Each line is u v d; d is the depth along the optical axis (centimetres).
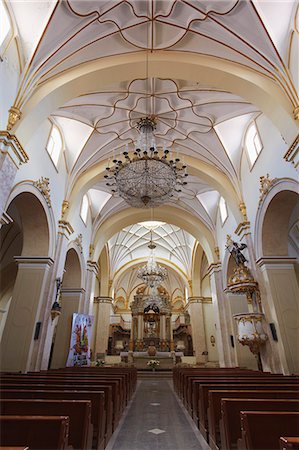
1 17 597
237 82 747
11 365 766
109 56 768
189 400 587
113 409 468
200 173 1196
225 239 1353
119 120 1029
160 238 2338
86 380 495
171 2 640
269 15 641
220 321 1352
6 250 1233
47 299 880
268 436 218
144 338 2431
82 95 876
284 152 769
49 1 607
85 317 1228
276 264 896
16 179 700
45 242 907
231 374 720
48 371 780
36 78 687
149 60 756
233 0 621
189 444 399
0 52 590
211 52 750
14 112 625
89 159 1124
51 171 930
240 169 1110
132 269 2898
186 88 894
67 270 1291
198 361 1853
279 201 838
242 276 973
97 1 625
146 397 830
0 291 1293
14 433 198
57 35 667
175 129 1087
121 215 1650
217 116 988
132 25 693
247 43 693
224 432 297
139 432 458
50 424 201
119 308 2927
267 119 869
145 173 715
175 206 1656
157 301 2342
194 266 2109
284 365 780
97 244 1522
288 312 836
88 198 1457
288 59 680
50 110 732
